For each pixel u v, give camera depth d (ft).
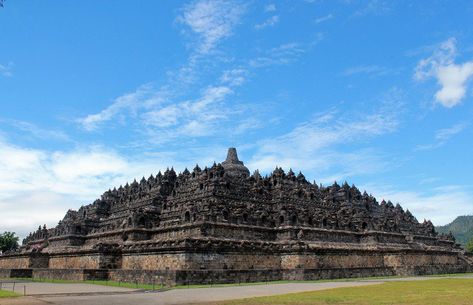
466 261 363.76
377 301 106.01
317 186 357.61
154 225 273.95
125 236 268.21
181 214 252.21
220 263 205.36
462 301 103.86
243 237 242.99
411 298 112.68
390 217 364.38
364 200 383.24
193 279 183.11
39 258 295.48
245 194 288.30
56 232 352.69
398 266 270.67
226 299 117.80
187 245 195.11
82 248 262.88
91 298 125.80
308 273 214.48
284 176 324.60
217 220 235.81
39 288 167.63
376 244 291.99
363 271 246.06
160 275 185.57
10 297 130.11
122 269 213.46
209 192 272.51
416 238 380.37
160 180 333.21
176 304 107.24
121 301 116.37
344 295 123.44
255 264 221.46
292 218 264.31
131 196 342.64
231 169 357.20
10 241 535.60
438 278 224.33
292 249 232.12
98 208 364.17
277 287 163.84
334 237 280.72
